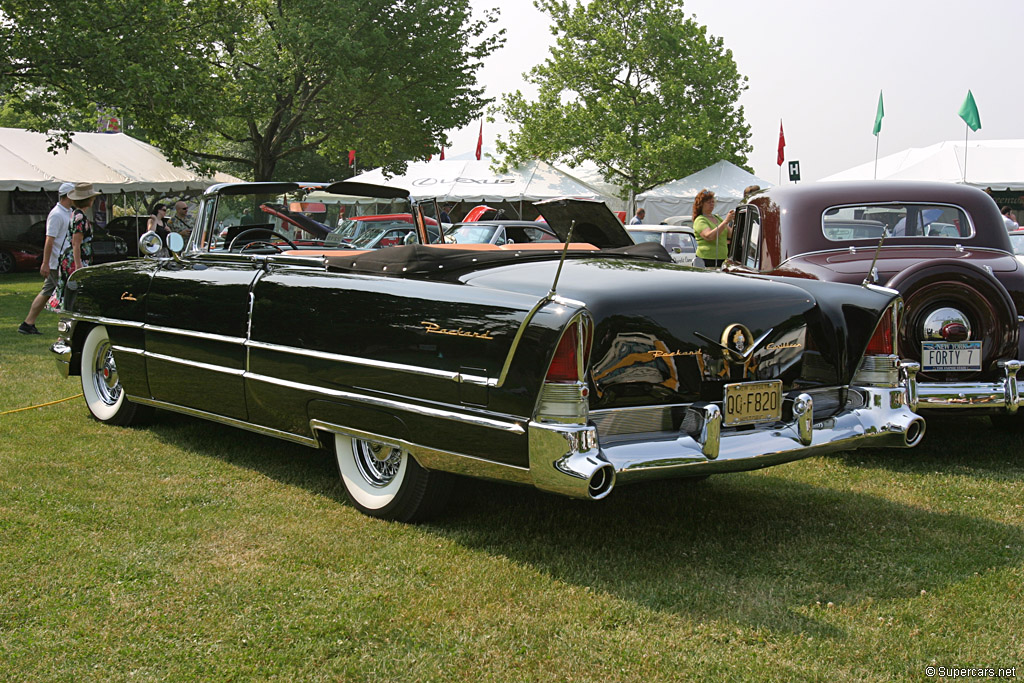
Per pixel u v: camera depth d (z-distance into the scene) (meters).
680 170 31.34
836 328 3.84
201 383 4.58
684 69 32.22
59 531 3.58
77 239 8.95
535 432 3.04
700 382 3.47
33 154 21.80
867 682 2.48
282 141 26.98
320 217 5.34
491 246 4.33
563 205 5.34
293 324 3.98
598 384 3.26
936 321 4.86
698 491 4.33
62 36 16.77
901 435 3.72
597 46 32.56
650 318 3.36
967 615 2.90
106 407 5.50
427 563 3.32
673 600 3.02
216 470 4.54
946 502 4.17
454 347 3.30
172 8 19.19
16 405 5.98
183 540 3.53
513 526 3.75
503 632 2.77
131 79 17.56
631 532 3.71
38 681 2.45
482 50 26.95
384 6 25.11
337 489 4.26
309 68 24.30
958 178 21.25
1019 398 4.83
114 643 2.67
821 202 5.98
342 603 2.97
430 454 3.44
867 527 3.79
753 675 2.51
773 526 3.80
